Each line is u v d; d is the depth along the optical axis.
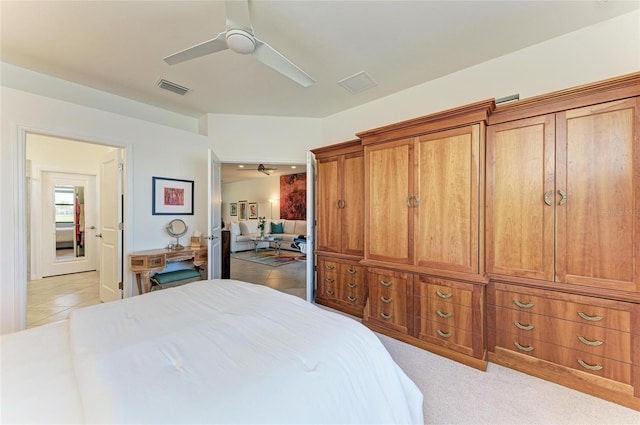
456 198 2.21
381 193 2.66
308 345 1.10
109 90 3.16
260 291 1.82
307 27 2.09
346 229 3.25
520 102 1.98
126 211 3.20
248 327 1.25
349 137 3.73
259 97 3.36
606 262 1.72
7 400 0.80
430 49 2.38
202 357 0.99
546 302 1.92
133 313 1.42
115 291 3.31
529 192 1.99
